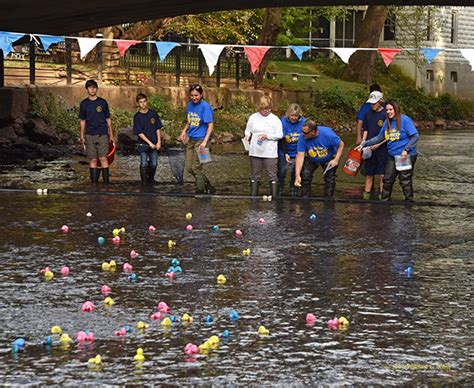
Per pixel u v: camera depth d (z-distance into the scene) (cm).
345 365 755
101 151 1988
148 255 1194
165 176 2161
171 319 882
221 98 4022
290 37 5600
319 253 1220
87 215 1517
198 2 2380
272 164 1769
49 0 2267
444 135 4191
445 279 1072
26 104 2856
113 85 3544
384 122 1748
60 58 4003
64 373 731
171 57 4306
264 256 1195
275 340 821
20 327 856
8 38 2078
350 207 1667
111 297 972
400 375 733
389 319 895
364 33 5375
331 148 1750
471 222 1505
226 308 930
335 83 5175
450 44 5847
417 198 1828
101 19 2569
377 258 1192
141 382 712
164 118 3469
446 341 823
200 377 724
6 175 2103
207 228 1409
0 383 707
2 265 1123
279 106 4478
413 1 2284
